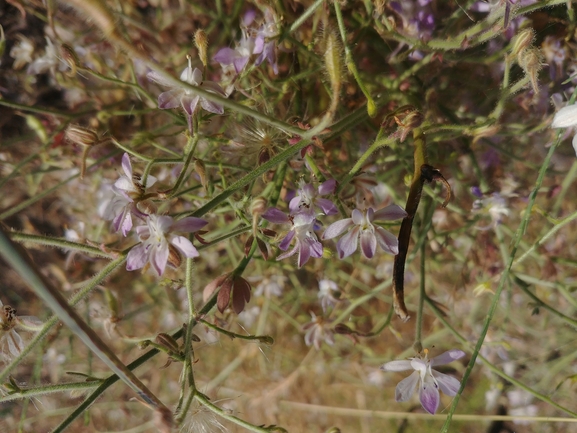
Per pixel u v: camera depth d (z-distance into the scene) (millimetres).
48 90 235
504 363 266
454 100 205
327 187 126
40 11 207
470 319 242
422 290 169
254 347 265
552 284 184
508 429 281
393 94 181
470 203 211
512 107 191
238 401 278
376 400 291
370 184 163
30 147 232
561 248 215
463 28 195
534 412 269
